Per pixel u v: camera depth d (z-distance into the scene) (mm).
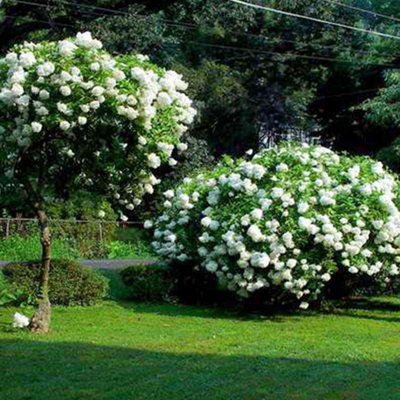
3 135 8242
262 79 32938
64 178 8930
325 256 10477
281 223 10320
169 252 11914
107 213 21438
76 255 19719
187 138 25344
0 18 22125
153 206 23672
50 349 7754
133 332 8969
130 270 11945
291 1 26625
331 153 11656
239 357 7711
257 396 6207
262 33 31266
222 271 10828
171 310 11055
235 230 10469
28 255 18312
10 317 9500
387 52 28281
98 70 8023
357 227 10469
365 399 6285
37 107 7906
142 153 8617
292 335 9250
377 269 10766
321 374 7109
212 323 9984
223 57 32406
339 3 27516
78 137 8391
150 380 6602
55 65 7949
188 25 24625
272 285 10898
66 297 10805
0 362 7137
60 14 21906
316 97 31609
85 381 6512
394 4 29234
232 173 11117
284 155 11180
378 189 10891
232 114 32125
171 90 8695
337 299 12148
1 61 8172
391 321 10805
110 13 22547
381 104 22656
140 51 22938
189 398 6070
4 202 20078
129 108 8156
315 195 10562
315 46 30859
